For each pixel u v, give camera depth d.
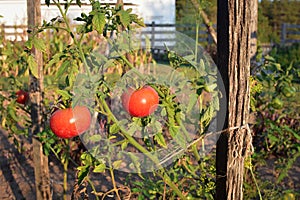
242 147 1.04
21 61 1.78
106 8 1.07
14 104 1.98
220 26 1.01
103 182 2.15
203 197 1.48
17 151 2.87
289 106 2.61
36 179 1.74
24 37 4.60
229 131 1.04
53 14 2.78
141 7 7.32
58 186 2.25
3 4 7.74
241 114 1.03
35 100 1.70
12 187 2.33
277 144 2.09
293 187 2.15
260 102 2.11
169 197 1.42
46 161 1.75
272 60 1.86
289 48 6.70
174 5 7.40
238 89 1.02
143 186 1.53
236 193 1.07
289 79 1.86
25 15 7.38
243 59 1.00
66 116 1.02
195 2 1.50
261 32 7.89
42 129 1.71
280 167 2.06
